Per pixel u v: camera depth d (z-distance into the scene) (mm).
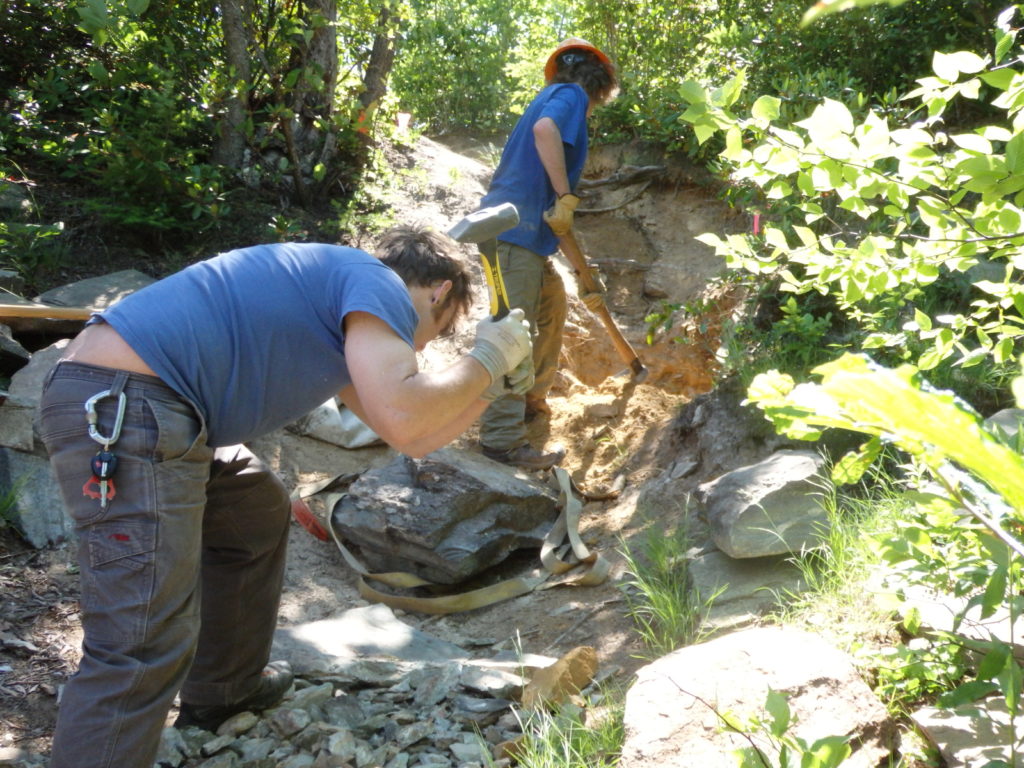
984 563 2119
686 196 6125
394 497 3717
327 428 4348
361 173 5910
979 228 1991
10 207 4879
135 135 5051
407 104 8711
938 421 905
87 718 1946
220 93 5418
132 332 1978
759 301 4664
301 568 3719
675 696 2412
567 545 3826
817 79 5148
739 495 3311
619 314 5566
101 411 1955
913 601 2588
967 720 2184
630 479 4285
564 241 4598
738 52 5879
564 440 4695
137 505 1953
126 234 5074
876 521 3078
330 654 3047
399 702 2844
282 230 5188
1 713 2646
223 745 2533
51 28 5824
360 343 1997
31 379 3865
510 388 2197
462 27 8734
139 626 1961
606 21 6930
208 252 5113
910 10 5504
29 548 3422
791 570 3178
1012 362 3709
